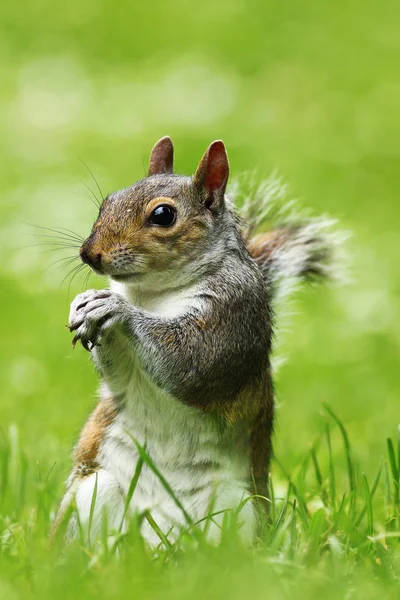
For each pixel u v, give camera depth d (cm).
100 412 924
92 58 3662
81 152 2822
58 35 3825
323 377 1653
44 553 766
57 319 1844
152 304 907
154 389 890
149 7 4041
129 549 757
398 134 2975
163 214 875
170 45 3762
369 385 1605
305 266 1052
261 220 1060
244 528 870
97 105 3244
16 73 3506
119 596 673
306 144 2898
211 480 899
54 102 3259
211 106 3222
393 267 2127
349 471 960
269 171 2662
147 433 898
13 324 1828
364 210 2473
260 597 671
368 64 3562
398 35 3806
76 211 2356
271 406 961
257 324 916
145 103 3256
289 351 1769
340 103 3250
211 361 883
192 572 706
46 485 991
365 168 2719
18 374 1595
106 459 906
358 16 3953
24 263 2094
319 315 1936
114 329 877
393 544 817
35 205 2389
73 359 1653
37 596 676
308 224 1057
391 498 953
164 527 879
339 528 851
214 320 886
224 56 3662
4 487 1011
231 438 909
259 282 929
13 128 3027
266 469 960
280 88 3378
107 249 865
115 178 2630
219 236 902
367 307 1961
